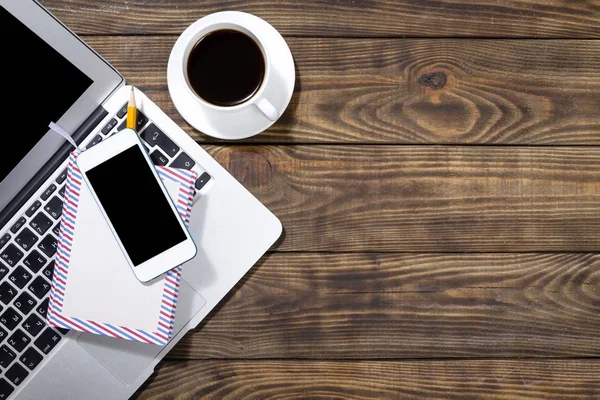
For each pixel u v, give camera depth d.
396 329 0.78
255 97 0.69
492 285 0.78
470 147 0.78
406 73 0.78
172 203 0.70
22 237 0.73
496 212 0.78
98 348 0.74
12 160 0.69
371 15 0.78
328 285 0.78
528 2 0.78
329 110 0.78
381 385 0.78
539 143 0.78
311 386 0.78
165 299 0.72
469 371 0.78
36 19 0.64
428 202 0.78
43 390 0.73
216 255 0.74
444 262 0.78
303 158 0.78
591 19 0.78
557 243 0.78
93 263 0.72
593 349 0.78
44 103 0.68
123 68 0.77
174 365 0.78
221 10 0.77
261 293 0.78
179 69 0.73
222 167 0.74
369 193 0.78
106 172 0.71
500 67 0.78
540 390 0.78
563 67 0.78
